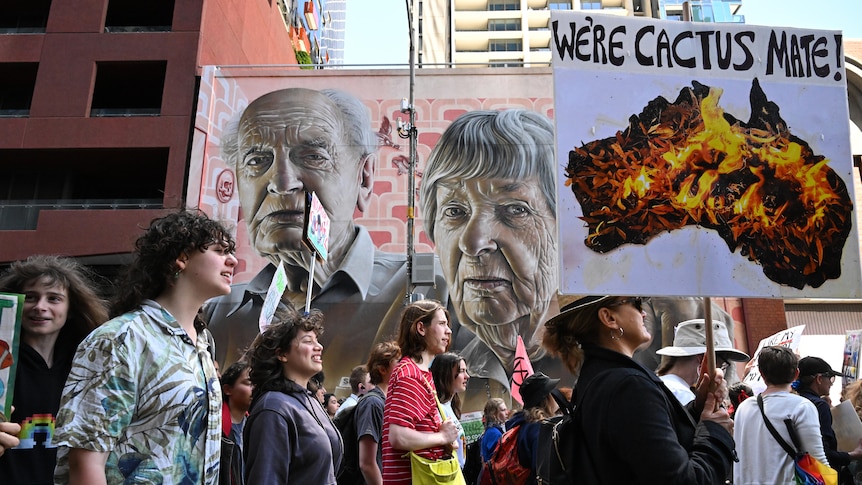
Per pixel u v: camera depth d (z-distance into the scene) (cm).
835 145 283
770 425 381
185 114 2048
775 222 268
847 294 265
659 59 279
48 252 1934
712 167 270
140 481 187
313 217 764
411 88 1417
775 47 289
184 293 221
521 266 1812
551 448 233
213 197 1902
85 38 2166
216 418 214
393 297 1814
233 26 2431
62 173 2230
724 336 461
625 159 265
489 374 1734
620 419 203
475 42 6631
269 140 1936
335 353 1775
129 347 195
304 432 321
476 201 1862
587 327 247
